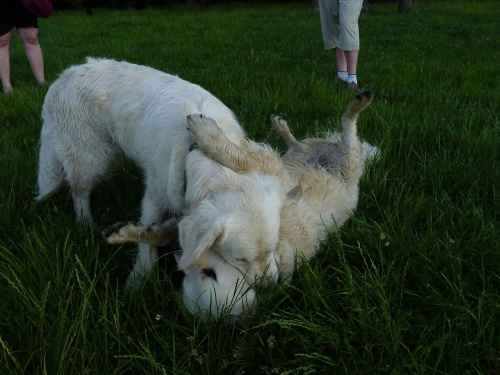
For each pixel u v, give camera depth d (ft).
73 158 6.66
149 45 17.54
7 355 4.38
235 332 4.88
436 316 4.93
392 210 6.59
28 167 7.71
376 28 21.25
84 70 6.56
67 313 4.95
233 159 4.97
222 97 10.68
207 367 4.37
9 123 9.64
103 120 6.41
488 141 7.86
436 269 5.40
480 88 11.13
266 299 4.84
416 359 4.43
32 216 6.63
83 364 4.26
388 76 12.18
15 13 11.78
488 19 23.81
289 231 5.32
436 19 23.99
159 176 5.68
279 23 23.79
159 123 5.70
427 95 10.69
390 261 5.53
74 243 5.74
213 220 4.34
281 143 8.54
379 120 9.08
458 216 6.31
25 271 5.20
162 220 5.96
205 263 4.59
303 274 5.32
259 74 12.59
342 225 6.29
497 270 5.39
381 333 4.62
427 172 7.43
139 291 5.31
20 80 13.00
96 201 7.33
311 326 4.76
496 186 7.02
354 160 7.06
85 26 23.91
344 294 5.16
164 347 4.54
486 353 4.56
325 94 10.66
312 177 6.51
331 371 4.55
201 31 21.62
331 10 11.71
